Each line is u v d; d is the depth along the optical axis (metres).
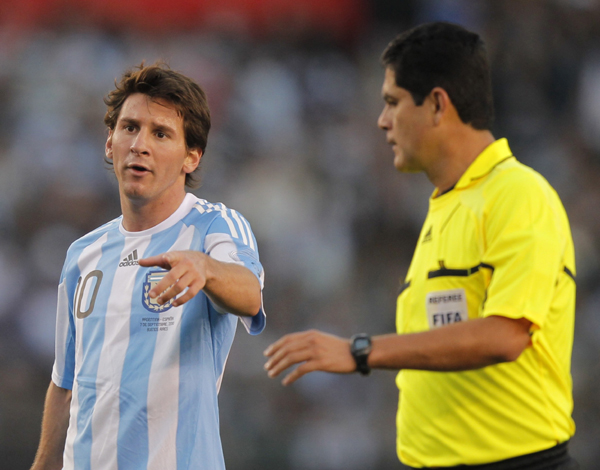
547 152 41.12
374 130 41.81
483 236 8.72
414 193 38.56
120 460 8.16
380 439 28.17
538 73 43.50
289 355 7.55
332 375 29.06
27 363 29.88
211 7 43.19
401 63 9.41
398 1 46.03
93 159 36.47
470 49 9.30
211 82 40.09
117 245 8.93
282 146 39.41
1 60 38.91
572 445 29.41
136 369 8.28
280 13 44.47
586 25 45.88
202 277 6.99
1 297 31.12
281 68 42.72
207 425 8.20
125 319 8.47
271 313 32.50
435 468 9.02
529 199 8.49
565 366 8.91
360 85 44.28
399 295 9.95
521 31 44.03
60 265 33.16
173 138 8.62
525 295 7.96
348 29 45.72
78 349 8.82
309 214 36.69
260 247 34.62
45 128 36.81
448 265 9.02
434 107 9.30
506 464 8.59
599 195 39.94
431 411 9.05
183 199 8.97
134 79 8.69
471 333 7.79
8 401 27.33
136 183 8.51
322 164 39.38
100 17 41.34
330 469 27.53
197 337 8.30
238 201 36.03
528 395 8.58
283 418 28.14
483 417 8.67
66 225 34.16
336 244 36.38
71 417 8.70
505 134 41.72
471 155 9.34
